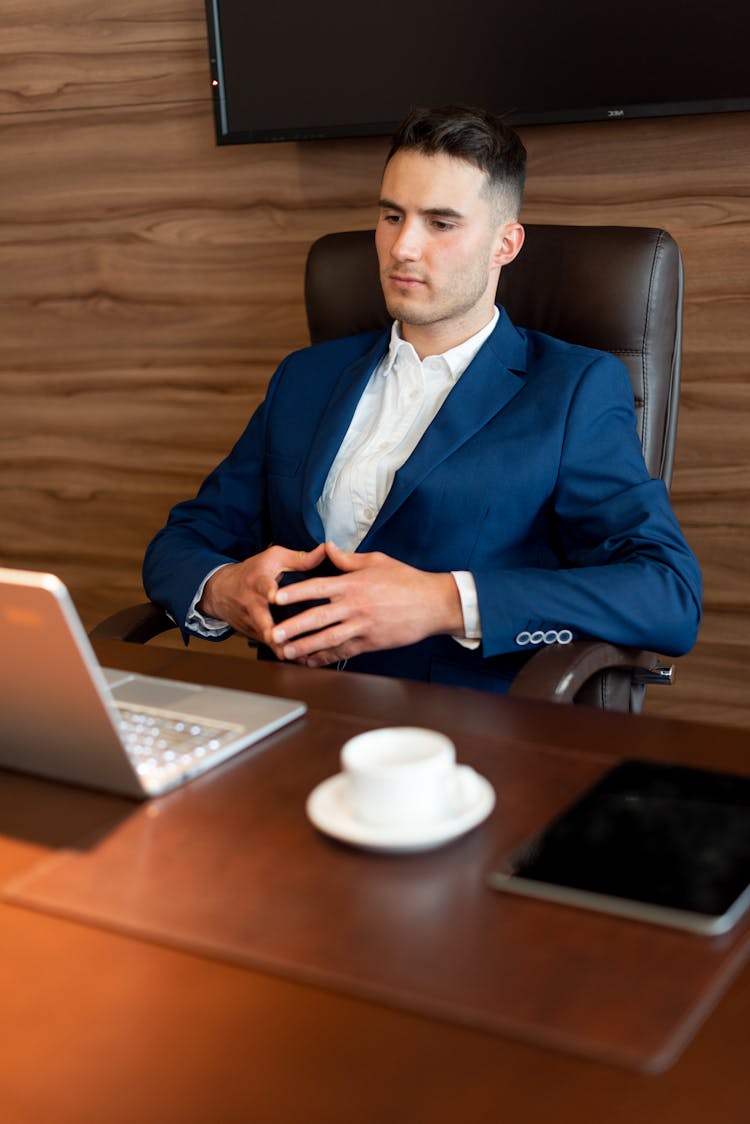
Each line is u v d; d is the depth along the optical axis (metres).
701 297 2.45
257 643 1.93
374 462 1.89
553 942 0.77
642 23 2.29
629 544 1.72
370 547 1.84
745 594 2.53
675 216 2.43
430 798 0.90
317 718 1.15
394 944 0.78
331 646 1.57
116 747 0.97
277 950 0.78
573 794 0.97
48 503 3.20
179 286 2.89
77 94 2.88
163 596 1.79
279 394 2.05
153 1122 0.64
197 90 2.75
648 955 0.75
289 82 2.58
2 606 0.93
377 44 2.49
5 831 0.95
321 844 0.91
